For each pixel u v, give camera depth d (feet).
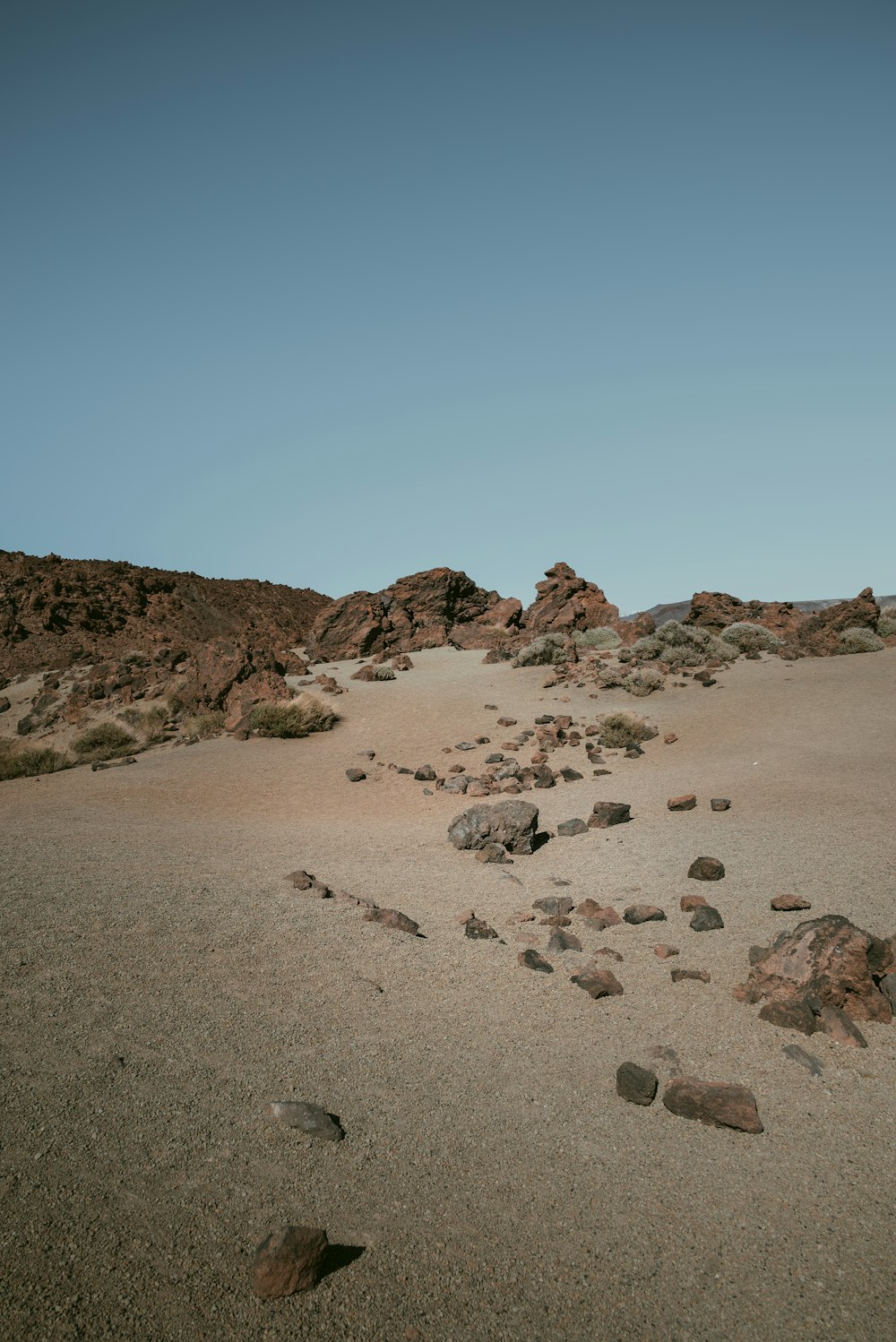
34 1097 13.82
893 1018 18.33
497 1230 11.41
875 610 108.68
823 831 34.60
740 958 22.02
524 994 20.10
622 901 28.37
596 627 137.39
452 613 157.28
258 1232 11.10
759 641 108.27
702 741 62.69
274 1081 15.19
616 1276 10.59
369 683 100.07
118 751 75.82
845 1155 13.41
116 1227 10.86
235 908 25.86
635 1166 13.08
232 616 231.71
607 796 48.29
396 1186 12.28
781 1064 16.43
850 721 62.85
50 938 21.58
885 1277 10.66
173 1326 9.30
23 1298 9.47
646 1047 17.29
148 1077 14.93
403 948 23.20
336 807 50.52
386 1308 9.84
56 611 186.50
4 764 70.59
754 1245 11.25
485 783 53.11
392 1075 15.74
